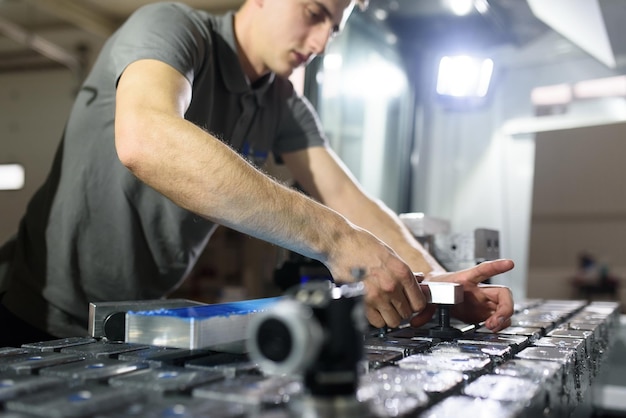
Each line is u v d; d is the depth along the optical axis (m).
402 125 2.94
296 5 1.38
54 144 6.06
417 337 1.10
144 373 0.71
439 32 2.65
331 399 0.52
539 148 7.51
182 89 1.13
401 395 0.61
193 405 0.57
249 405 0.57
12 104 6.19
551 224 7.53
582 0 1.91
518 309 1.69
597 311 1.83
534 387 0.67
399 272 1.05
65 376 0.70
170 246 1.50
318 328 0.51
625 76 2.62
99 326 0.98
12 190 6.22
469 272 1.27
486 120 2.86
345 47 2.55
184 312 0.86
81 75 5.54
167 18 1.26
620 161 7.11
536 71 2.77
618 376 2.18
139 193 1.41
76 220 1.42
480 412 0.57
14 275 1.49
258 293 5.15
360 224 1.60
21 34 4.49
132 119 1.01
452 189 2.91
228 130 1.55
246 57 1.51
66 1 4.65
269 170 1.86
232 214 0.97
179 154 0.96
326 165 1.71
